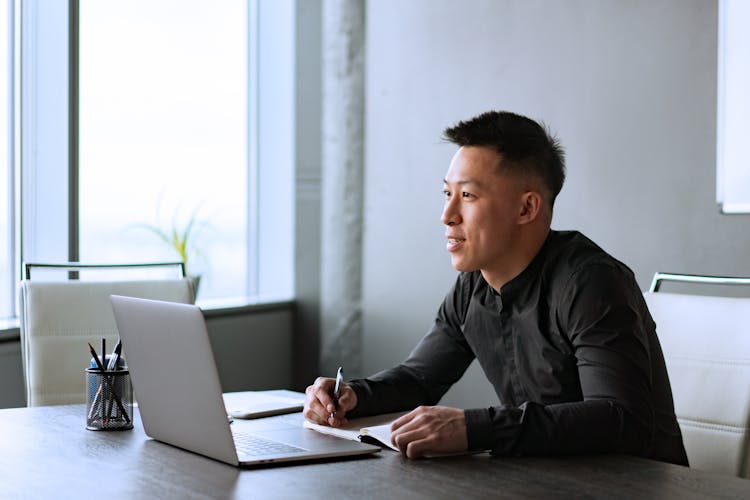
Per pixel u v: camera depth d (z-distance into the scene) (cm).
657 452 158
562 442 136
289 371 422
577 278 153
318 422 164
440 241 373
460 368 186
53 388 221
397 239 387
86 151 350
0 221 317
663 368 164
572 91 334
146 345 142
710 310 181
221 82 409
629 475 126
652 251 315
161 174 382
